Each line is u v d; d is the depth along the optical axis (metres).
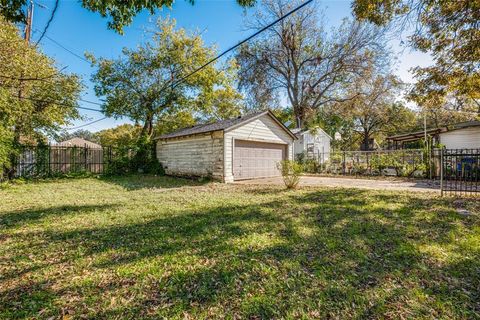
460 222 4.22
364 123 33.53
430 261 2.85
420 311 2.00
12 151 11.03
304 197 6.93
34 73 11.31
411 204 5.67
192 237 3.78
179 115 19.89
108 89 17.45
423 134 15.54
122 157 15.66
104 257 3.15
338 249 3.24
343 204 5.85
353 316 1.96
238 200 6.65
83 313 2.08
